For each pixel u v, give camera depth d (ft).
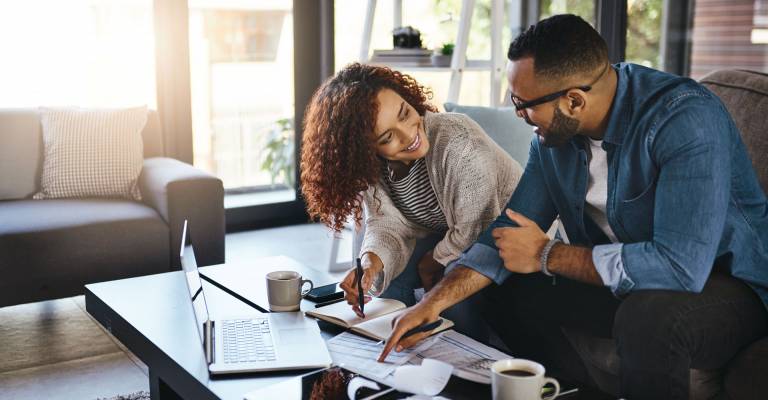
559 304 5.77
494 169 6.43
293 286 5.98
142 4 13.14
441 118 6.50
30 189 10.57
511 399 4.06
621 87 5.21
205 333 5.29
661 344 4.76
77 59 12.91
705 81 6.91
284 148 14.82
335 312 5.77
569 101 5.12
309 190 6.39
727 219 5.08
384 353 4.97
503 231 5.33
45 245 8.89
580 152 5.58
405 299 7.00
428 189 6.70
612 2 13.17
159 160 11.14
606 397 4.38
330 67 14.53
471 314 6.34
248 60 14.20
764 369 4.79
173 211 9.69
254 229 14.40
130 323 5.81
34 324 9.35
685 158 4.81
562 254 5.18
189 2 13.50
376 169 6.10
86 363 8.23
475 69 11.92
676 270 4.79
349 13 14.47
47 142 10.57
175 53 13.20
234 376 4.82
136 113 10.96
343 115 5.98
